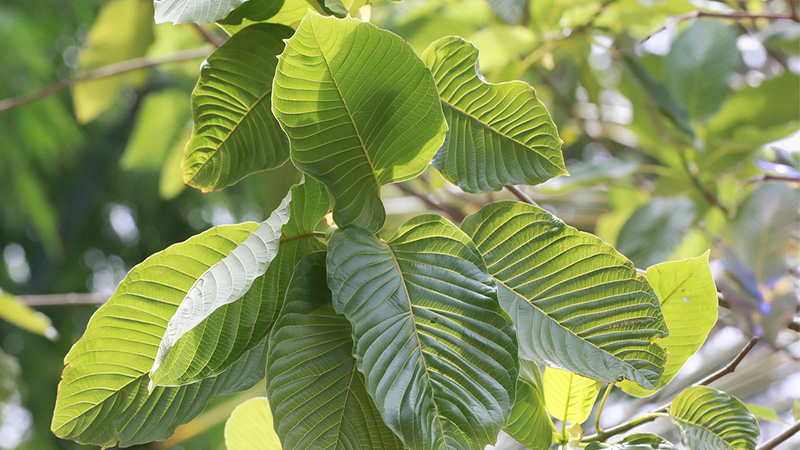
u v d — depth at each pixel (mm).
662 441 1540
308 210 1440
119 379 1446
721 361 2752
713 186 3002
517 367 1412
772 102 2971
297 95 1390
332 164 1416
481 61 2609
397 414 1383
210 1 1456
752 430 1561
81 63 3238
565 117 3963
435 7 2910
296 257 1449
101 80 3287
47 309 9742
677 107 2738
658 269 1556
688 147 2912
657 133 3049
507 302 1475
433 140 1426
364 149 1421
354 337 1386
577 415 1601
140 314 1428
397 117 1412
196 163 1533
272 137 1541
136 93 9195
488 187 1524
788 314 2006
